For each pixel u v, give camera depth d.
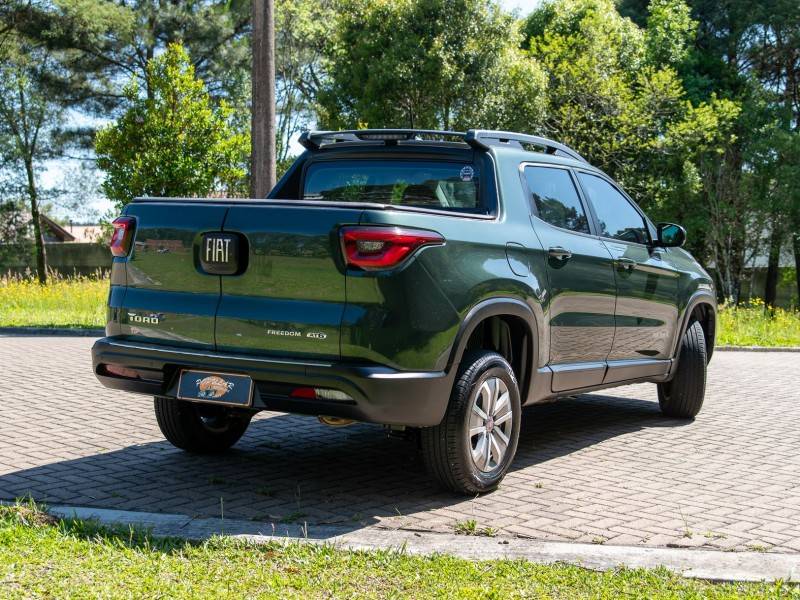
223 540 4.14
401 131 5.96
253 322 4.81
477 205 5.75
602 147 33.78
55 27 37.38
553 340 5.89
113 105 39.84
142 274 5.19
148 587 3.49
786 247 38.09
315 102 43.72
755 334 17.41
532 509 5.11
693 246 38.00
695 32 39.88
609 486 5.68
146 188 20.36
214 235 4.93
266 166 12.77
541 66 35.34
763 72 40.09
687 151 34.94
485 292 5.15
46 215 46.00
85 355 11.84
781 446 7.04
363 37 36.62
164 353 5.02
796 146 35.38
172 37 38.84
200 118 20.50
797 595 3.69
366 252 4.63
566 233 6.16
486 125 34.50
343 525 4.69
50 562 3.73
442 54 34.19
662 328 7.34
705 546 4.51
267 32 12.61
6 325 16.38
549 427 7.64
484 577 3.79
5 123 42.12
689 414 8.06
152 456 6.16
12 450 6.24
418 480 5.71
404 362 4.69
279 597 3.47
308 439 6.88
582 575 3.86
